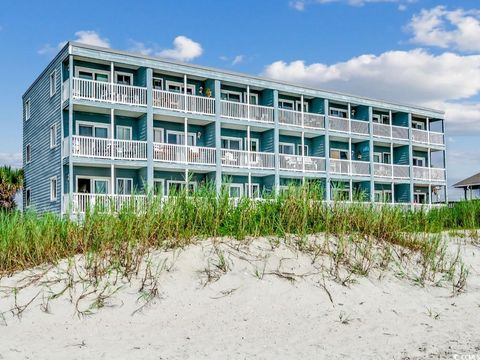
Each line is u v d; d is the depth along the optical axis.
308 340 5.38
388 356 4.91
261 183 30.44
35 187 28.58
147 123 24.86
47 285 6.62
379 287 7.54
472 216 13.05
